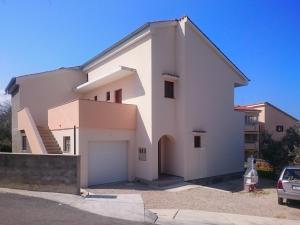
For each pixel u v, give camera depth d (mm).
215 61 20609
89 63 23188
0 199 10336
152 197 13164
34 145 17578
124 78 19172
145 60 17453
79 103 15586
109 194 13078
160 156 19000
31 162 12133
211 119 19969
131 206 10633
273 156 23891
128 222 8633
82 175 15422
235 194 14938
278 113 42594
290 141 23609
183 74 18125
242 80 22828
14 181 12258
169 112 17969
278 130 42219
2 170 12391
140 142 17469
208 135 19641
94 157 16250
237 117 22125
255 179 16516
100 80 19938
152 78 17016
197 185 16828
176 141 18266
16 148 22984
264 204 12609
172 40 18484
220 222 9453
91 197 11766
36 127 18375
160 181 16344
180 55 18328
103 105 16516
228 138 21203
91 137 15914
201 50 19500
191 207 11523
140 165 17344
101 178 16453
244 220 9797
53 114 18812
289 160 22812
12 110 25344
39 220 8000
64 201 10555
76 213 9117
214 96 20344
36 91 22438
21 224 7543
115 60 20203
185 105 18047
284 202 12852
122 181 17281
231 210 11305
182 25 18359
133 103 18219
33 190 12039
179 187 15836
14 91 24375
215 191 15141
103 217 8922
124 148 17562
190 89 18500
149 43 17219
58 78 23438
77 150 15523
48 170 12000
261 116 42094
